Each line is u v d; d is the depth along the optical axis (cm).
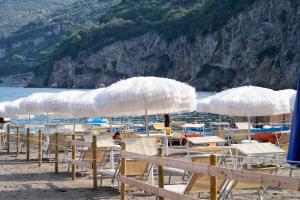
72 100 1730
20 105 1977
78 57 17875
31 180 1316
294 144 698
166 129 1797
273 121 2578
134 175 1070
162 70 15600
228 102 1516
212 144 1557
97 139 1271
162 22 15825
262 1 12338
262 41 12312
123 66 16712
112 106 1232
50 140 1792
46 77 18888
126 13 17325
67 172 1453
